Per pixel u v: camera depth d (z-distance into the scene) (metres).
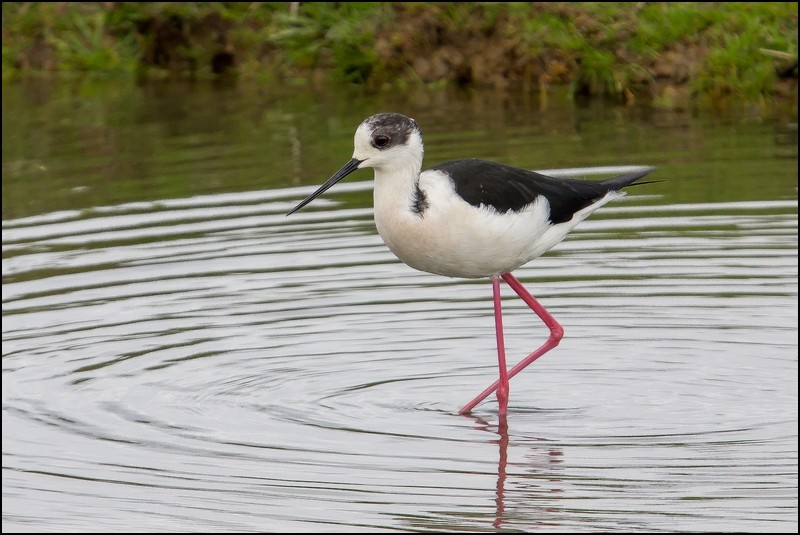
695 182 15.53
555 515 8.23
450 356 11.30
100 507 8.51
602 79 20.27
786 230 13.91
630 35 20.30
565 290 12.70
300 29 22.55
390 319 12.09
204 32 23.55
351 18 22.23
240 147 17.95
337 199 15.70
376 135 9.73
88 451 9.41
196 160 17.39
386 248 13.95
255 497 8.60
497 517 8.22
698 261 13.24
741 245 13.58
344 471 9.01
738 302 12.12
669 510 8.27
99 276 13.25
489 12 21.23
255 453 9.36
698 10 20.25
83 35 24.00
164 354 11.29
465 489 8.68
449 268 10.23
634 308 12.13
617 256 13.54
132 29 23.78
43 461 9.25
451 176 9.94
